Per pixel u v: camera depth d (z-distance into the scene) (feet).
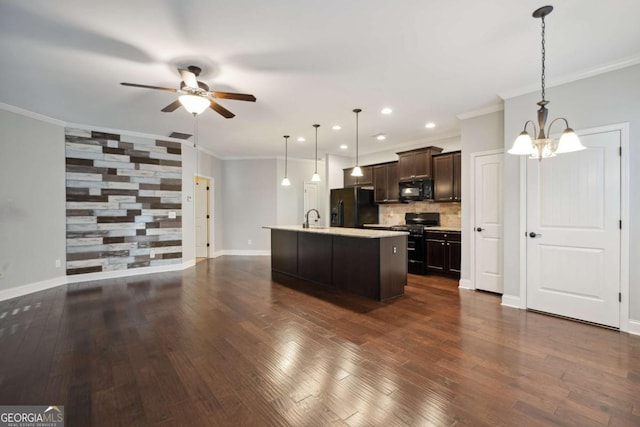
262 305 11.89
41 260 14.07
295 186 26.02
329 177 23.50
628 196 9.12
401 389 6.34
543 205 10.82
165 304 12.03
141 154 17.52
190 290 14.12
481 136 13.46
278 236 18.19
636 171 9.00
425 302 12.24
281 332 9.28
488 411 5.63
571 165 10.18
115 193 16.71
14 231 12.98
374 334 9.11
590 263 9.84
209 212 23.75
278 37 7.66
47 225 14.30
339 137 18.43
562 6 6.56
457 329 9.46
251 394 6.18
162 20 6.92
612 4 6.50
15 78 9.90
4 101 12.12
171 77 9.86
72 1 6.22
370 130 16.83
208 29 7.30
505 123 11.63
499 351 7.99
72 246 15.46
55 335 9.04
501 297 12.85
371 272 12.59
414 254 17.72
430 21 7.05
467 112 13.60
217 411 5.66
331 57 8.69
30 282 13.61
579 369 7.07
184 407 5.78
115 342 8.57
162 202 18.34
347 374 6.91
